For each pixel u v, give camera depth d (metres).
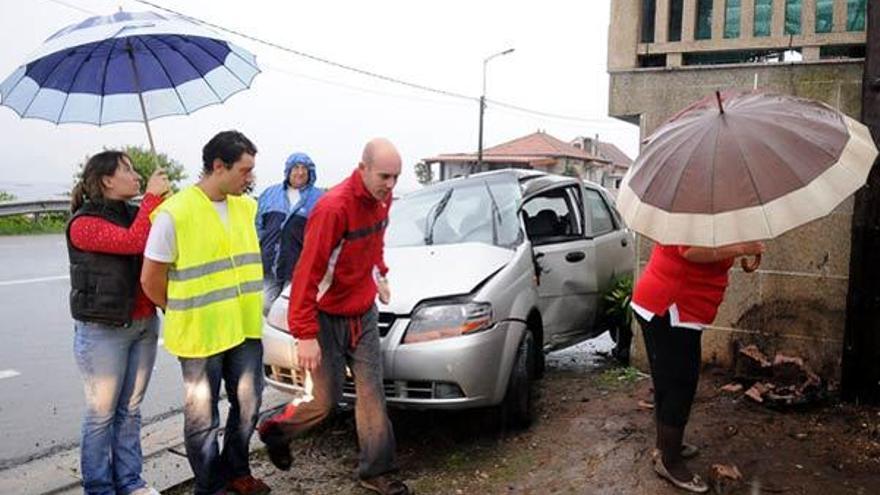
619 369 5.54
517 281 4.43
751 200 2.62
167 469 4.04
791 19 4.70
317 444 4.37
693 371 3.37
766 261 4.69
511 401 4.23
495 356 4.02
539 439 4.21
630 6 5.07
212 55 3.65
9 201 17.14
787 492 3.39
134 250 3.18
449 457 4.07
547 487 3.61
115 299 3.19
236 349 3.54
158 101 3.47
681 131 2.95
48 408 5.25
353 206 3.31
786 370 4.55
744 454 3.79
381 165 3.24
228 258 3.40
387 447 3.56
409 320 3.95
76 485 3.87
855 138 2.74
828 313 4.57
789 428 4.09
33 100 3.26
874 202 4.17
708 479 3.53
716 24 4.85
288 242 5.34
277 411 4.77
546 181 5.59
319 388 3.48
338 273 3.39
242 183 3.38
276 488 3.79
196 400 3.38
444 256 4.53
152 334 3.47
